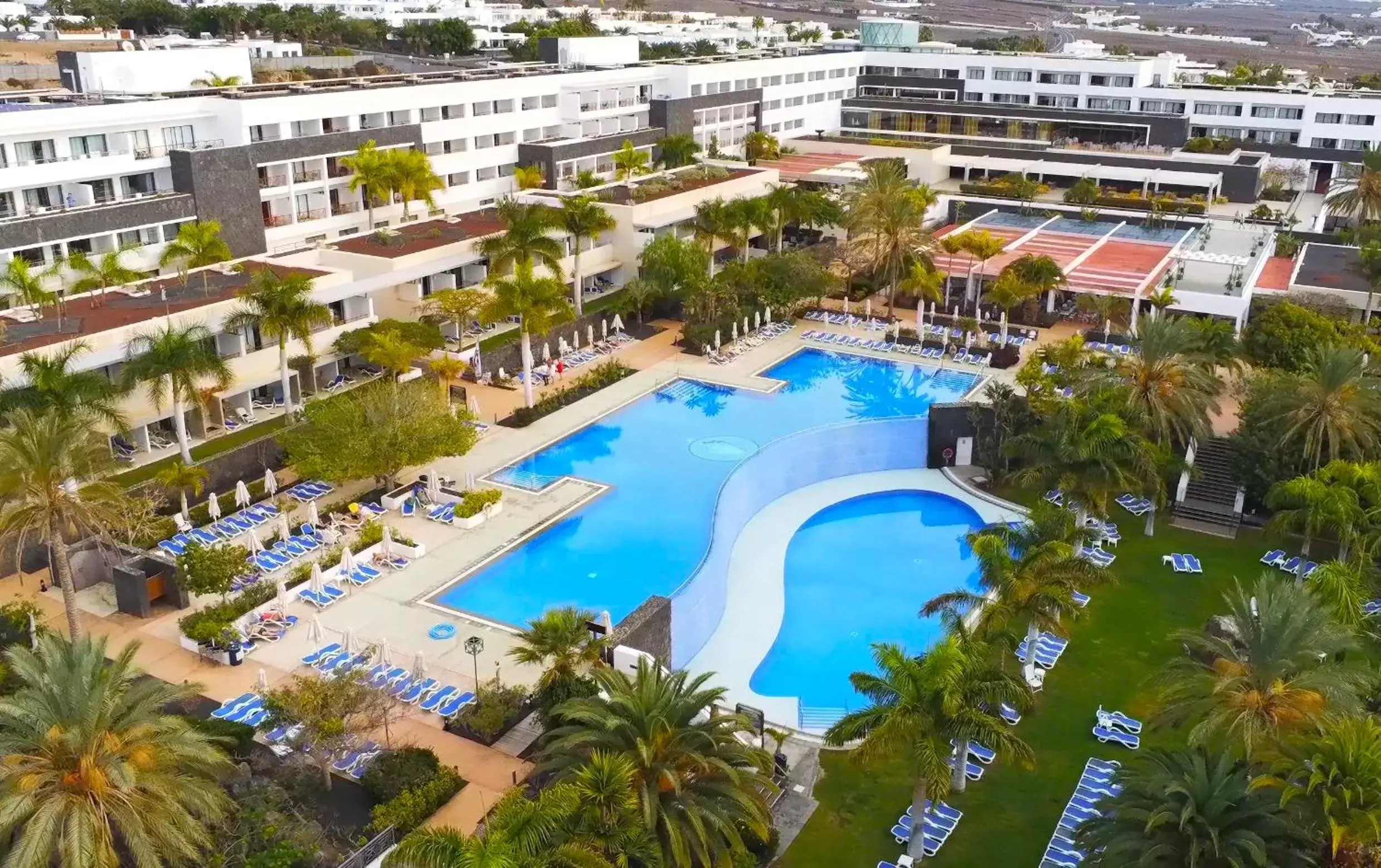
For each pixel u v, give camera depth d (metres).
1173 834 23.52
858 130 135.50
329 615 39.16
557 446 55.03
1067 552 34.22
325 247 68.31
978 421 55.69
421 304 65.75
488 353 63.22
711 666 39.69
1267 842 22.78
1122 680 37.47
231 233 75.44
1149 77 134.25
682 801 24.83
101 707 23.22
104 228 67.44
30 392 42.66
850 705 37.12
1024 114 126.50
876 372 65.94
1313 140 122.69
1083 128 123.94
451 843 21.56
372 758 30.84
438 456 47.19
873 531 50.84
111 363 50.00
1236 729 27.44
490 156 97.25
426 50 189.88
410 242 69.19
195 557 38.38
